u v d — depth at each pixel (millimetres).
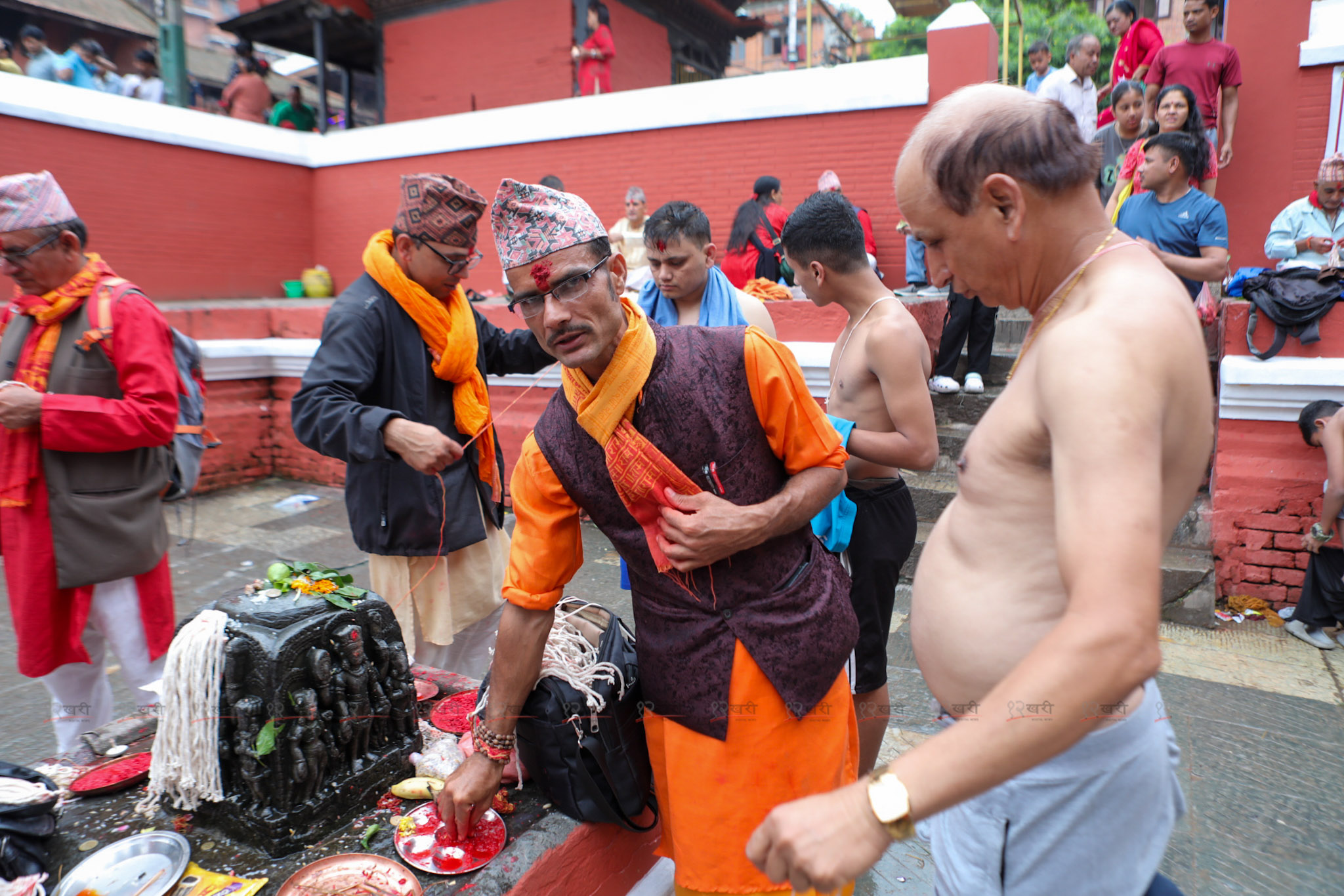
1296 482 4168
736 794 1588
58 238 2436
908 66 6734
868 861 908
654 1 12086
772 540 1603
